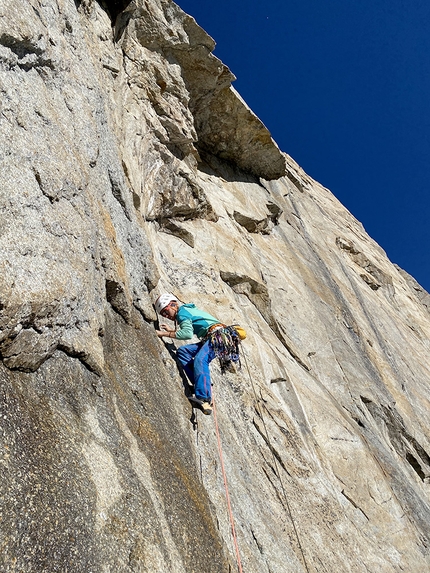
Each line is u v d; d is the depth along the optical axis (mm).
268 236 13172
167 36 8562
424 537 7875
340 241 19344
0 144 3062
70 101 4488
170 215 9102
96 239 4242
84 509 2658
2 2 3361
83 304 3584
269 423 6801
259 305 9727
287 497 5941
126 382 4074
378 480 7949
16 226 2992
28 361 2854
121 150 6477
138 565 2787
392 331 17109
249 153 12656
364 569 6129
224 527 4281
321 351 10602
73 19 5094
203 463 4676
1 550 2088
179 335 5406
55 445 2729
